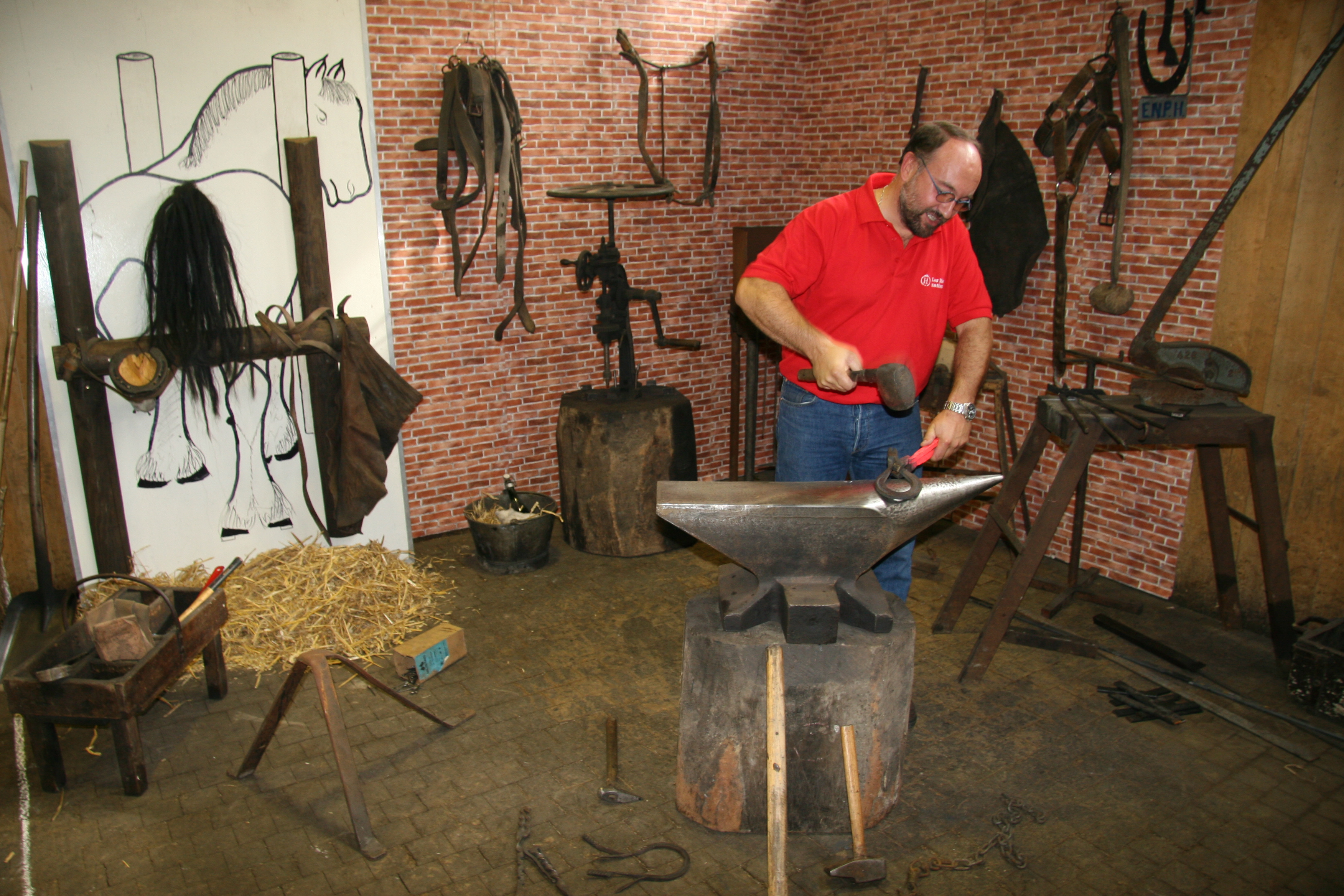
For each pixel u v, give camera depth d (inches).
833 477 121.6
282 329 158.1
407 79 177.2
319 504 175.8
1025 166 178.7
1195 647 155.2
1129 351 150.3
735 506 98.0
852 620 104.4
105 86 142.0
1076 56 168.4
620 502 188.1
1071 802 115.4
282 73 155.0
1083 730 131.0
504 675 146.3
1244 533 159.8
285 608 158.1
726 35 213.5
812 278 110.8
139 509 160.1
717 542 100.6
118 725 113.3
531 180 196.1
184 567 166.1
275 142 156.9
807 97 228.7
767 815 107.6
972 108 189.9
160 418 157.9
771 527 99.4
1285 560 142.5
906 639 103.3
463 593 175.5
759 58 219.8
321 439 168.7
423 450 197.9
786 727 103.1
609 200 180.7
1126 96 158.6
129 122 144.6
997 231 183.2
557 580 181.9
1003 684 143.2
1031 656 151.3
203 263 149.3
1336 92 136.3
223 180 153.9
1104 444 177.2
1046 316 183.3
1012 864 104.3
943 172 98.8
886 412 117.2
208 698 139.6
